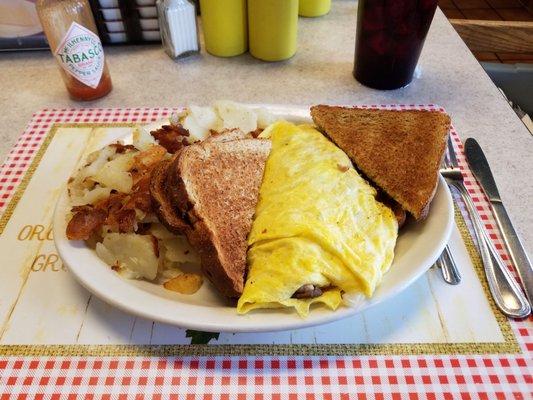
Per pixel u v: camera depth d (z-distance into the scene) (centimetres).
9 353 25
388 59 45
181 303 24
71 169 37
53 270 29
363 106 45
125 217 27
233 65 52
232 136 32
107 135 40
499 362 24
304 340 25
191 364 24
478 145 38
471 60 52
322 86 48
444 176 35
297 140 33
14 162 37
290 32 50
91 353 25
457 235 31
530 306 26
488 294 27
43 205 33
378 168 31
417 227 29
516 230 31
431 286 28
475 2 91
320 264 25
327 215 27
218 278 26
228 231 27
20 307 27
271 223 27
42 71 51
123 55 54
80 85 45
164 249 28
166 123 36
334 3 65
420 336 26
